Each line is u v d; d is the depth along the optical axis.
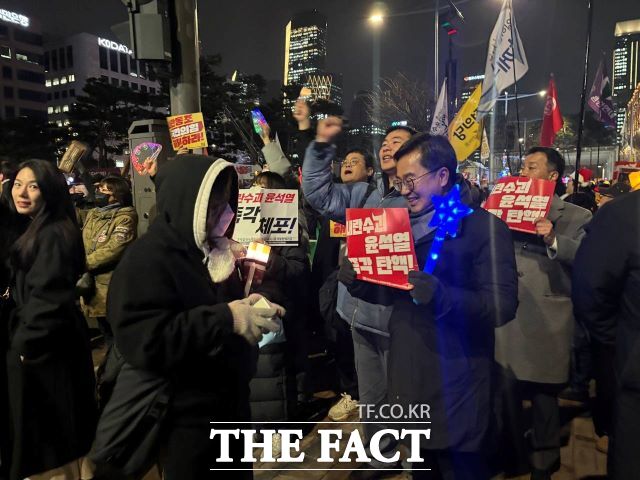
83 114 28.94
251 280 2.14
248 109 25.88
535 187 2.90
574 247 2.73
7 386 2.67
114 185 4.75
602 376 2.17
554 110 8.12
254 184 3.92
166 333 1.56
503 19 6.64
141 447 1.66
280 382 3.34
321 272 4.16
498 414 3.00
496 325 1.99
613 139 37.78
